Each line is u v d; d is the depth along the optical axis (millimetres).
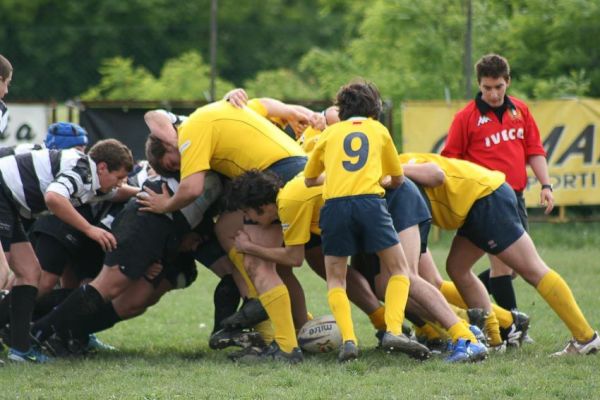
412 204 19156
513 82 52281
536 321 24188
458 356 18422
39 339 20062
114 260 19578
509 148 22562
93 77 78188
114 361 19484
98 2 81000
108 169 19266
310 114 21578
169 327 24516
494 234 19281
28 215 19500
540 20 52656
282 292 19094
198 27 82688
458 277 20625
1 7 81125
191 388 16578
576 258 36062
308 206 18750
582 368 17812
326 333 19609
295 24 87188
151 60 79625
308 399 15578
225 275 20688
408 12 55938
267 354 19109
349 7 75062
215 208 20531
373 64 57625
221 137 19750
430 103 38781
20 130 39062
